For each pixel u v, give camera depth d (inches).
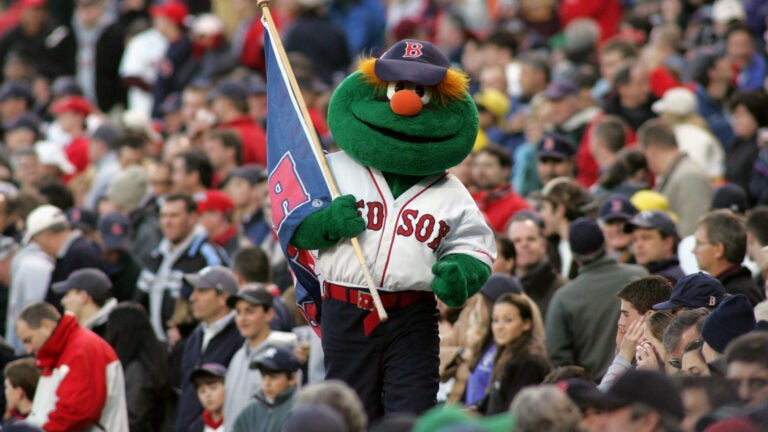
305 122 987.3
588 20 2261.3
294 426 648.4
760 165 1525.6
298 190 969.5
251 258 1382.9
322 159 970.1
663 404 740.7
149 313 1528.1
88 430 1256.8
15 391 1296.8
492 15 2613.2
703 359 906.1
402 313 962.7
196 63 2484.0
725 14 2053.4
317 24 2443.4
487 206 1515.7
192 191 1720.0
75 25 2778.1
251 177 1713.8
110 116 2603.3
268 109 1016.9
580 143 1765.5
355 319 961.5
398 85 956.6
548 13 2447.1
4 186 1800.0
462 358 1220.5
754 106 1590.8
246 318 1269.7
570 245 1227.2
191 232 1534.2
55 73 2691.9
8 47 2751.0
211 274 1333.7
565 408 682.2
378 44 2736.2
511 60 2160.4
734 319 892.0
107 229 1582.2
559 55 2294.5
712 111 1787.6
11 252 1643.7
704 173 1509.6
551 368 1151.6
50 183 1843.0
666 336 946.1
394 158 938.1
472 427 675.4
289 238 965.2
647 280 1030.4
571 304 1210.0
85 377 1246.3
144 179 1765.5
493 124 1904.5
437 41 2581.2
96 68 2600.9
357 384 971.9
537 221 1321.4
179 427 1322.6
